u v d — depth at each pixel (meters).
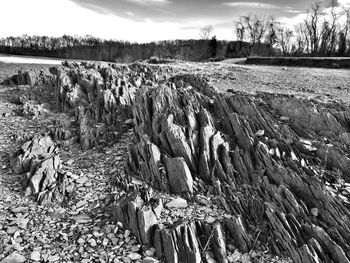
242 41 77.31
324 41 64.06
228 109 13.69
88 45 94.62
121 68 23.44
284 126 12.82
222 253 8.41
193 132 11.75
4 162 12.45
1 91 19.78
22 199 10.52
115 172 11.61
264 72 28.17
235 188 10.38
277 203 9.56
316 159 11.42
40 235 9.10
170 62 38.28
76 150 13.23
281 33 72.69
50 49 89.00
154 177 10.84
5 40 95.19
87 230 9.27
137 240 8.94
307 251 8.07
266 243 8.78
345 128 12.93
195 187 10.59
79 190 10.88
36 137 13.40
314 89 19.86
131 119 14.74
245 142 11.76
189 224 8.90
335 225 8.94
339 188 10.27
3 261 8.14
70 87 17.69
